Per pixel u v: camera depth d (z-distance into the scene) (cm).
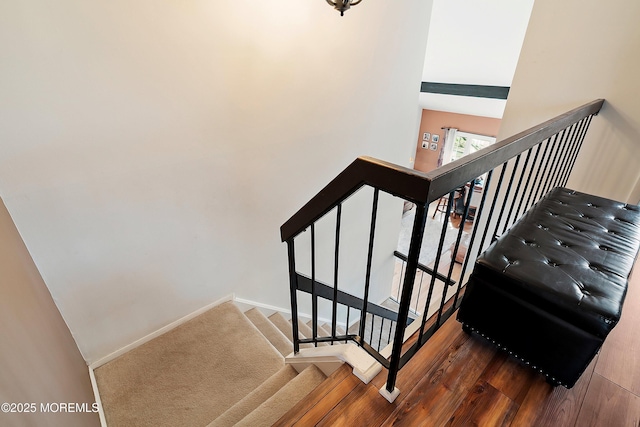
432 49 475
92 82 137
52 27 122
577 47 220
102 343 185
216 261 221
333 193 99
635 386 124
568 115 159
